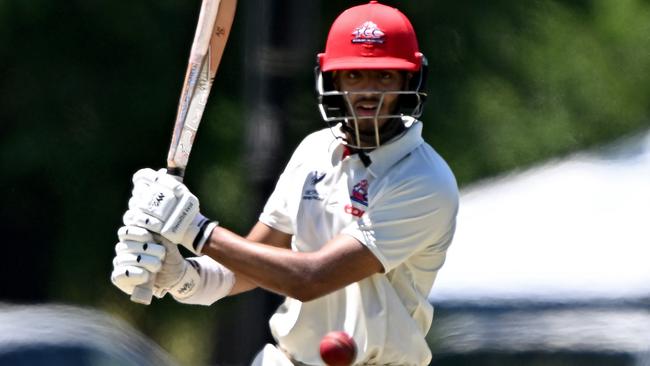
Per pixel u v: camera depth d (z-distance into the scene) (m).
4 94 36.56
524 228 35.38
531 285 33.34
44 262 39.41
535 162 39.72
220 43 18.80
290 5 24.59
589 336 31.83
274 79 24.77
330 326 18.55
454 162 38.84
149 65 36.44
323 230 18.58
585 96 40.56
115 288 39.59
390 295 18.42
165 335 40.84
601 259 33.94
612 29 41.88
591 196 36.38
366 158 18.38
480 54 38.53
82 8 36.00
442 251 18.75
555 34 40.31
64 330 22.14
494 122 38.88
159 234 18.00
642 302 32.72
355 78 18.25
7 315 22.77
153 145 37.12
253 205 25.02
